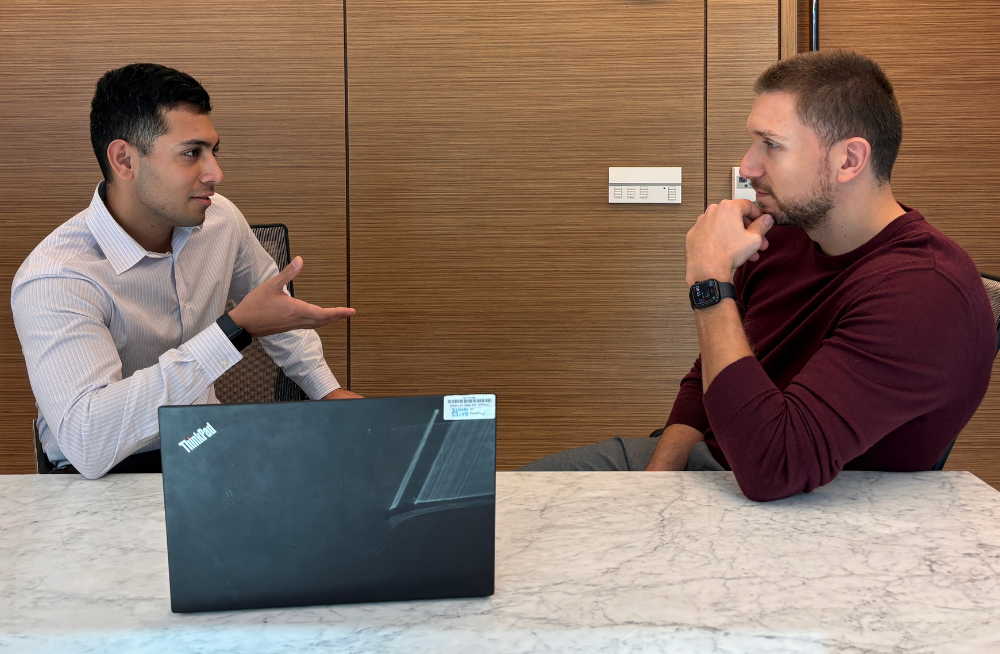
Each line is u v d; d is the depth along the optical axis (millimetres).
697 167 2613
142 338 1519
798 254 1401
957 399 1081
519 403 2732
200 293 1635
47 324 1322
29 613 687
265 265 1854
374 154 2639
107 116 1392
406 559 700
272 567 689
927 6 2594
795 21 2543
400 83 2607
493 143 2629
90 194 2637
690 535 852
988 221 2674
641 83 2588
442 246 2674
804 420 982
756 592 711
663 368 2703
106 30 2584
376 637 643
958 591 708
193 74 2609
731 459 1004
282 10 2582
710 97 2582
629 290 2676
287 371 1758
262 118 2625
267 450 679
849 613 669
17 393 2703
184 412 671
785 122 1164
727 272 1131
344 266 2686
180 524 679
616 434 2729
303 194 2654
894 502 956
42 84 2600
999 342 1198
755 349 1382
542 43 2584
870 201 1190
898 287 1080
